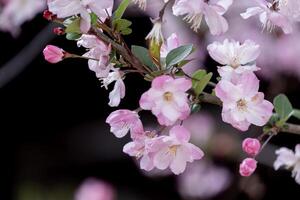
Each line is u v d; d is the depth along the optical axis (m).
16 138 8.43
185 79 2.40
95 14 2.47
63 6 2.38
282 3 2.69
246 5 5.37
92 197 7.94
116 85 2.62
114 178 8.72
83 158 8.74
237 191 7.09
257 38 6.27
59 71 7.96
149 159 2.60
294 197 7.44
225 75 2.58
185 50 2.56
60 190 8.67
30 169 8.62
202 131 6.88
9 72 6.81
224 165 7.13
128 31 2.58
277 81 6.61
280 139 7.27
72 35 2.55
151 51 2.57
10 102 8.15
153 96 2.39
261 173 7.35
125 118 2.60
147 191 8.66
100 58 2.50
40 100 8.24
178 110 2.39
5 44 7.39
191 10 2.52
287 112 3.03
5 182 8.43
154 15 6.09
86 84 8.17
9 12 5.99
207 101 2.70
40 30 7.30
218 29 2.57
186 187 7.35
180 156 2.56
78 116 8.52
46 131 8.56
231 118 2.50
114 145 8.72
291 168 3.81
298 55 6.43
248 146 2.67
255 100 2.51
